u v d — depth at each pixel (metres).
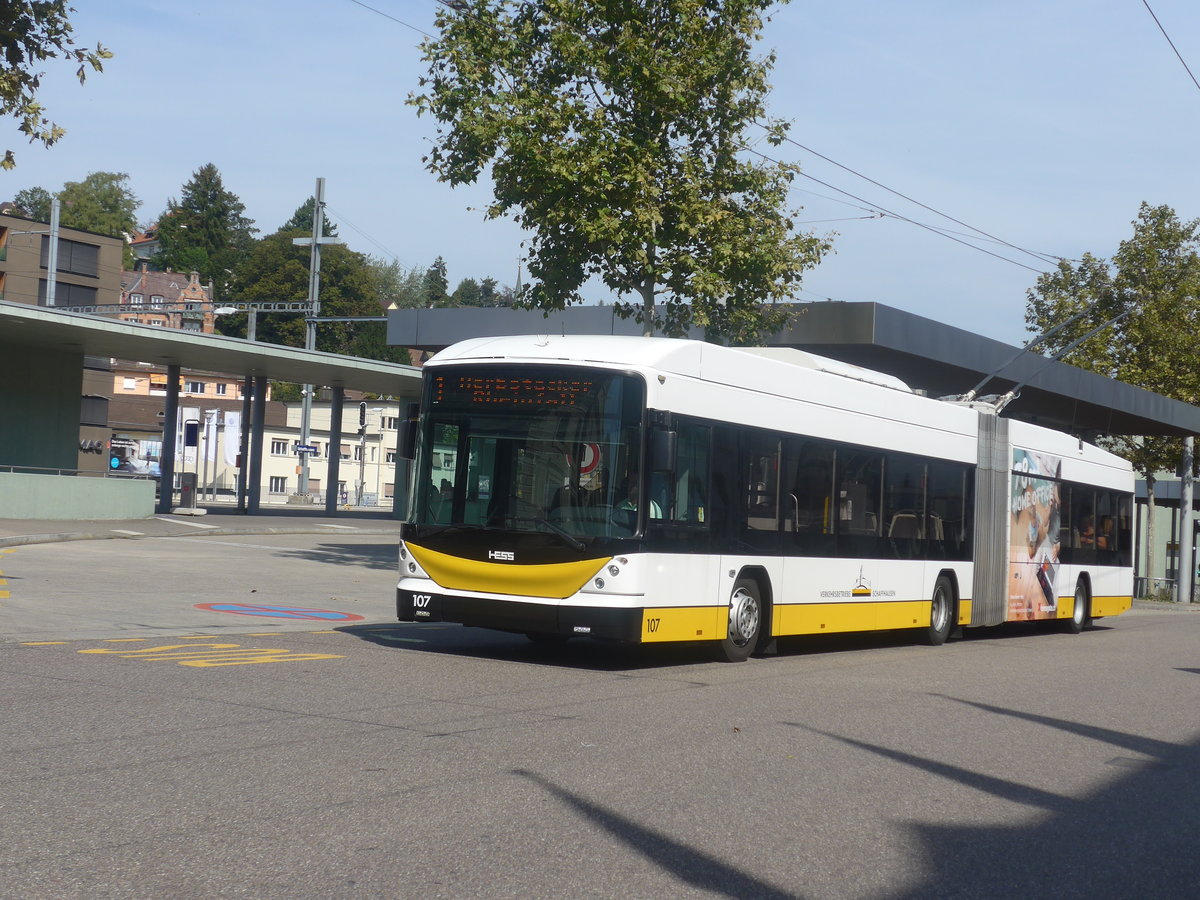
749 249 22.08
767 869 5.74
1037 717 11.28
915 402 18.11
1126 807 7.66
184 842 5.61
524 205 22.20
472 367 12.98
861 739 9.39
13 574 19.88
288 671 11.07
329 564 27.36
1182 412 45.59
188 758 7.29
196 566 24.22
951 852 6.29
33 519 34.59
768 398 14.59
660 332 31.06
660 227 22.17
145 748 7.51
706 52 21.39
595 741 8.55
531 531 12.43
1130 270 48.78
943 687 13.12
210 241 140.88
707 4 21.92
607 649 15.09
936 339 30.62
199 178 142.38
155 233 154.12
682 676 12.62
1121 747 9.89
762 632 14.60
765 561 14.41
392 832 5.95
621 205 21.67
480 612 12.59
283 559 27.97
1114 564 26.34
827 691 12.09
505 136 21.39
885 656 16.59
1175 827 7.21
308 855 5.51
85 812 6.03
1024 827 6.94
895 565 17.38
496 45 21.91
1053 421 46.75
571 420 12.54
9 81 13.41
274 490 102.25
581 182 21.22
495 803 6.62
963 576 19.42
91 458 86.75
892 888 5.58
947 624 19.11
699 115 22.03
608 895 5.18
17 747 7.40
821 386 15.71
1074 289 49.28
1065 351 28.98
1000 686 13.61
